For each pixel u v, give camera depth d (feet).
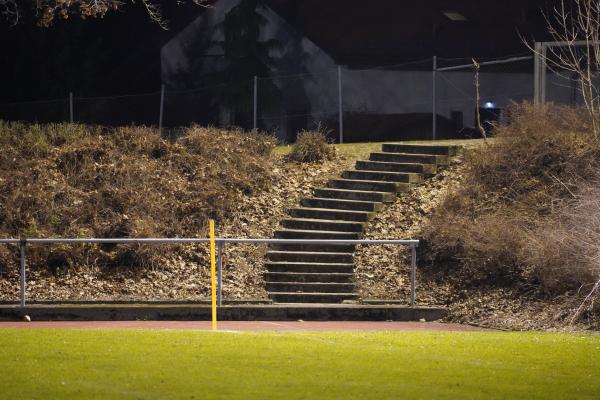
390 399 97.81
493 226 199.82
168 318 178.91
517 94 392.27
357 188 236.84
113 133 268.00
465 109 385.09
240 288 200.54
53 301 187.01
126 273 206.08
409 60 399.65
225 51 394.52
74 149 252.21
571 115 242.58
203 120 387.55
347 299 196.65
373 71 381.81
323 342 129.59
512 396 100.42
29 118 357.20
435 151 245.04
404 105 381.60
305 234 220.02
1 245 210.38
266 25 399.85
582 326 164.76
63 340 128.57
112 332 137.90
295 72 398.42
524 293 183.11
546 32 406.41
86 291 199.21
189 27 399.65
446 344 130.00
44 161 247.70
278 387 101.86
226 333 138.31
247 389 100.89
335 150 260.21
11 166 244.63
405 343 130.31
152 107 380.37
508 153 231.91
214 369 109.91
